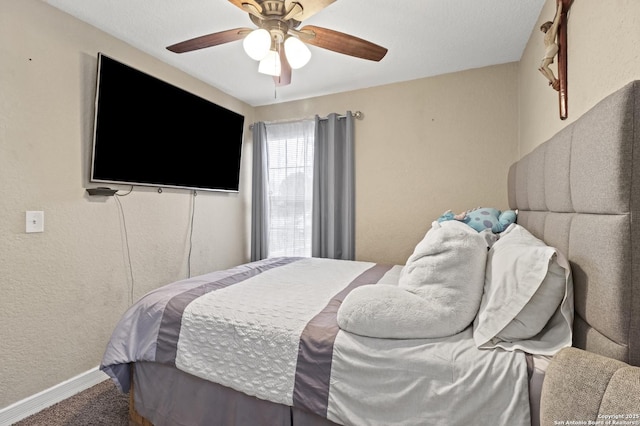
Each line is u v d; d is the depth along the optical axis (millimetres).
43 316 1812
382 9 1870
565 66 1398
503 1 1791
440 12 1896
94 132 2004
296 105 3410
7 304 1668
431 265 1237
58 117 1874
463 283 1173
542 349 995
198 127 2799
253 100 3438
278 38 1594
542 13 1846
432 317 1119
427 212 2852
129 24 2035
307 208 3367
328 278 2004
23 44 1716
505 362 963
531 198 1685
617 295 814
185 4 1832
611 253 835
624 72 938
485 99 2639
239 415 1284
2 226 1647
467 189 2715
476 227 2105
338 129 3172
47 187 1826
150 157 2379
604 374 711
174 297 1556
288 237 3453
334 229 3141
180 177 2648
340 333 1189
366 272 2201
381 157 3014
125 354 1485
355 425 1044
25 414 1713
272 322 1296
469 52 2389
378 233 3033
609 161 842
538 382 907
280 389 1180
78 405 1822
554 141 1330
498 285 1097
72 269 1949
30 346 1755
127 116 2195
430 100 2824
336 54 2410
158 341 1443
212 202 3090
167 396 1448
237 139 3277
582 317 1000
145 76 2291
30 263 1755
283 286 1793
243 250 3525
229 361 1295
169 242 2629
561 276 1042
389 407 1024
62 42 1891
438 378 992
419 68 2656
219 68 2676
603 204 875
